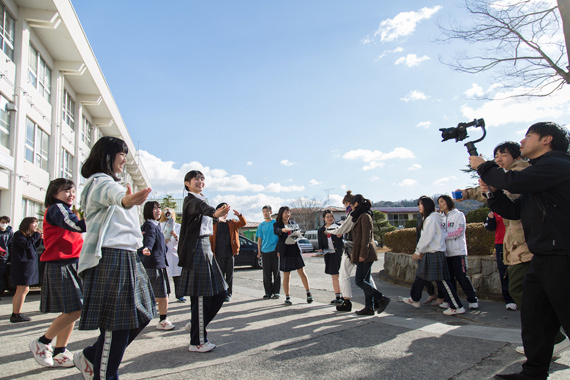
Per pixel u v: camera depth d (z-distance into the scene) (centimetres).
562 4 754
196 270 363
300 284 925
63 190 355
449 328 440
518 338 383
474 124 320
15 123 1184
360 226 528
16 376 312
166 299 483
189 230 368
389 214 5119
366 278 527
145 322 250
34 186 1331
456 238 564
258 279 1077
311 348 368
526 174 245
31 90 1309
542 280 246
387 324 464
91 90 1830
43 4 1251
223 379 292
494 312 532
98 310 233
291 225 672
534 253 253
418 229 603
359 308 593
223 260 696
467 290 555
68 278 343
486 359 326
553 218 241
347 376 295
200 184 381
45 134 1475
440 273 531
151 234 473
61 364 334
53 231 346
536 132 266
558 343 315
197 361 337
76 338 430
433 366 312
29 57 1346
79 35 1502
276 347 374
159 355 357
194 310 366
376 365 317
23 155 1220
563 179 237
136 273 253
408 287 825
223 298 383
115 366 237
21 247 537
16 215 1170
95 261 233
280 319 511
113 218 246
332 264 642
